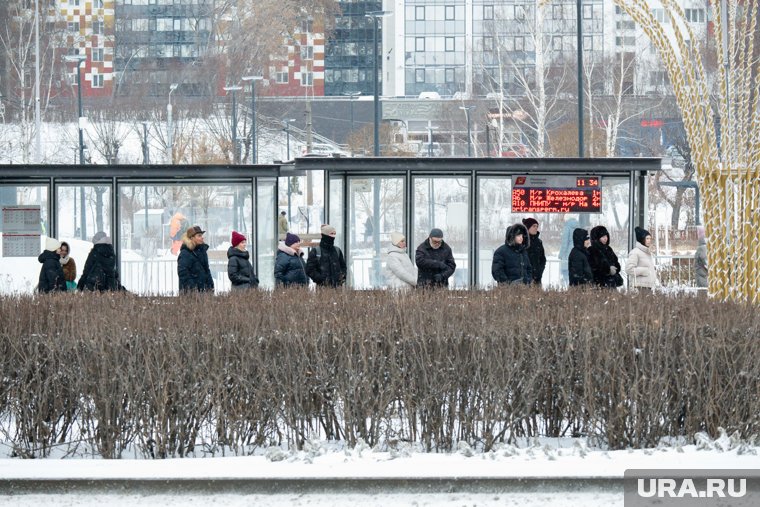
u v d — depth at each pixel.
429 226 76.06
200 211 76.25
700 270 75.69
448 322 36.44
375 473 32.28
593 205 76.00
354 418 35.97
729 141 52.16
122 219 75.69
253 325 36.53
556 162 75.50
